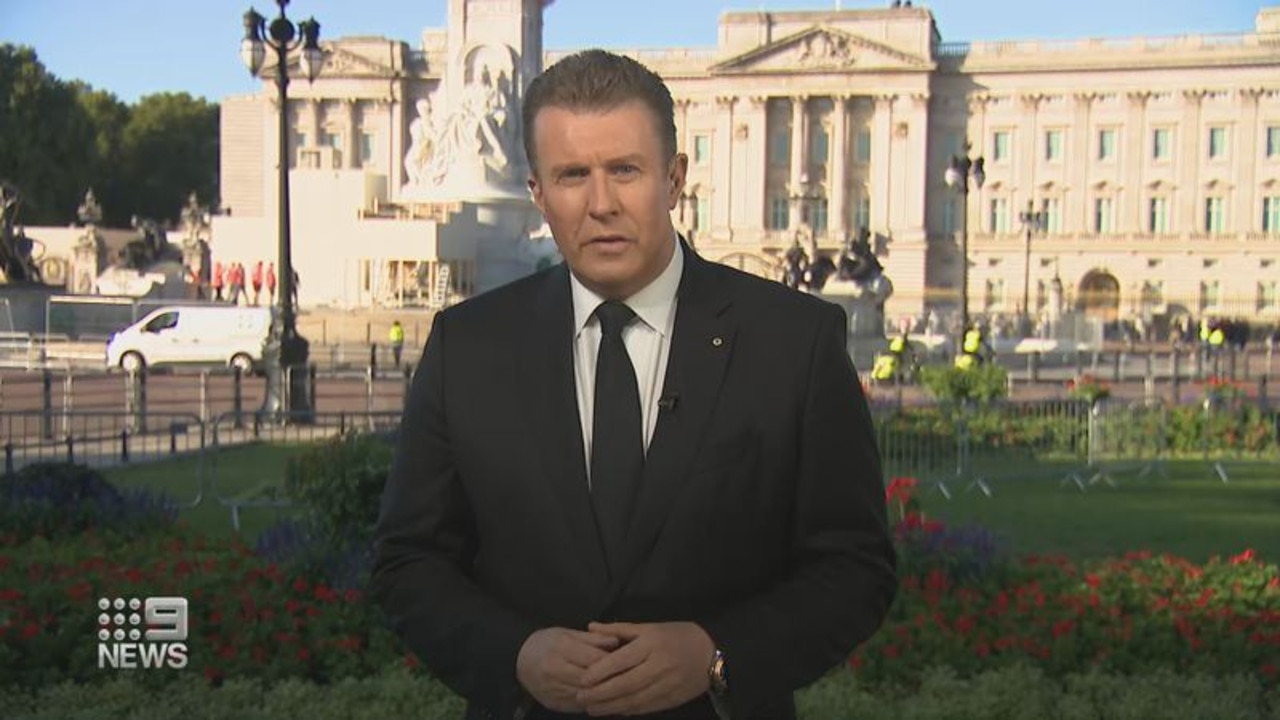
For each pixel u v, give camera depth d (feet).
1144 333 274.57
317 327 162.20
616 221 11.32
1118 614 31.48
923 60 346.13
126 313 154.71
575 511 11.43
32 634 28.35
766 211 359.87
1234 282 335.88
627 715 11.21
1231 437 80.48
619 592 11.25
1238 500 61.05
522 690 10.99
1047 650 28.94
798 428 11.62
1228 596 33.14
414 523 12.01
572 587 11.35
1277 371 172.65
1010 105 352.69
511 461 11.61
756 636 10.87
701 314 11.82
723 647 10.81
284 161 90.07
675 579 11.25
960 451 64.49
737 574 11.52
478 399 11.87
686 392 11.54
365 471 36.76
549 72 11.74
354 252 174.19
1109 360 175.22
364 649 30.01
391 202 183.83
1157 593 33.37
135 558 36.29
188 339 128.57
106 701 25.34
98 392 102.68
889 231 350.43
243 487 59.31
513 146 172.35
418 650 11.59
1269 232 334.65
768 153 360.69
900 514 39.17
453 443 11.93
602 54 11.75
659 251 11.65
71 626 28.86
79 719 23.97
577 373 11.96
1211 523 53.93
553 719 11.56
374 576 12.16
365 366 129.39
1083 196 348.18
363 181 179.73
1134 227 344.90
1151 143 343.87
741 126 358.84
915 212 349.41
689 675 10.65
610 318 11.88
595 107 11.27
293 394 88.58
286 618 29.99
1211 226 340.59
